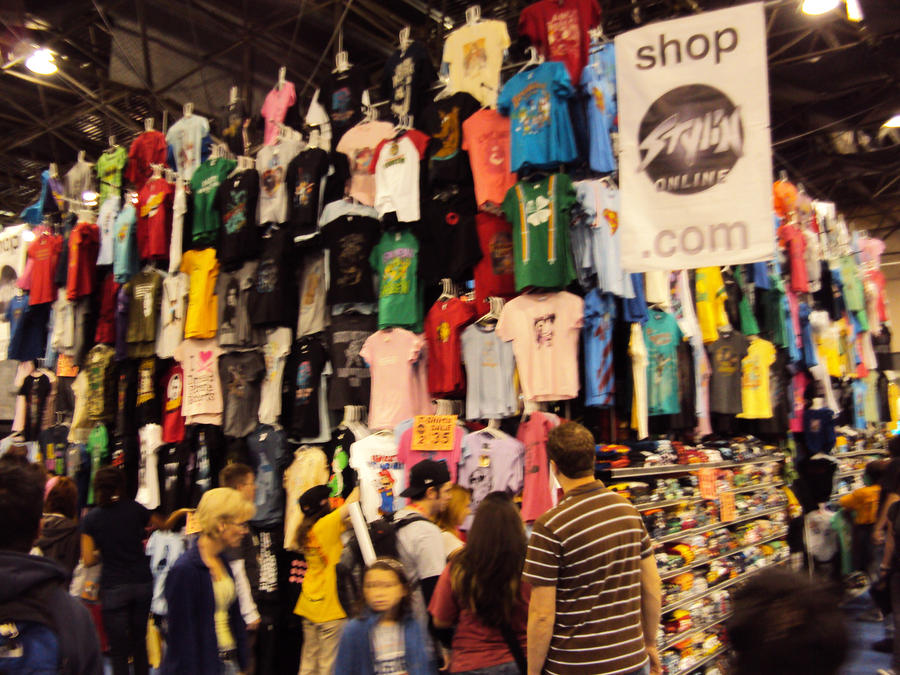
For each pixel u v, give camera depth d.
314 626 4.04
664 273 5.07
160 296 6.30
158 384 6.37
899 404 10.45
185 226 6.25
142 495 6.02
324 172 5.56
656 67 3.15
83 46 10.20
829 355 7.45
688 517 4.94
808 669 1.03
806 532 7.08
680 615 4.74
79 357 6.95
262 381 5.79
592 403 4.34
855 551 6.45
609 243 4.38
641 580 2.81
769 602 1.11
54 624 1.62
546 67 4.54
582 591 2.56
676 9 8.90
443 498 3.40
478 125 4.91
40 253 7.23
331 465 5.29
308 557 4.14
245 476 4.08
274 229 5.75
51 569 1.68
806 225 7.38
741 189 2.97
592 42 4.74
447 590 2.84
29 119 11.88
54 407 7.29
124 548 4.28
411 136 5.17
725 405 5.68
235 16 8.95
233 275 5.92
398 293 5.11
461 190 5.12
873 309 9.05
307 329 5.58
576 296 4.45
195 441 6.05
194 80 9.23
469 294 5.24
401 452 4.58
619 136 3.18
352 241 5.30
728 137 3.01
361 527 3.58
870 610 7.06
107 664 5.21
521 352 4.51
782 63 9.48
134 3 8.61
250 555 4.97
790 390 6.93
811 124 11.31
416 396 5.05
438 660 3.00
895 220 14.70
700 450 5.41
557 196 4.39
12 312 7.73
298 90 10.95
